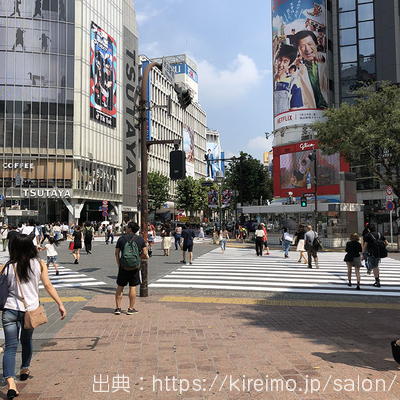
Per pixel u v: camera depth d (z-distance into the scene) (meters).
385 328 5.84
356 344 4.98
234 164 44.88
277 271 13.05
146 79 9.01
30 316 3.65
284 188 34.88
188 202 64.31
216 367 4.13
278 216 26.89
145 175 8.82
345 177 29.42
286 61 42.44
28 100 43.81
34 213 39.97
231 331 5.62
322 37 42.09
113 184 53.06
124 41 56.16
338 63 44.53
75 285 10.33
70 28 45.62
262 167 45.31
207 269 13.58
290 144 34.56
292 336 5.36
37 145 44.06
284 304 7.70
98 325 5.98
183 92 9.16
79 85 45.91
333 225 24.33
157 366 4.18
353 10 44.06
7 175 43.38
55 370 4.10
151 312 6.90
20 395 3.49
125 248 6.71
